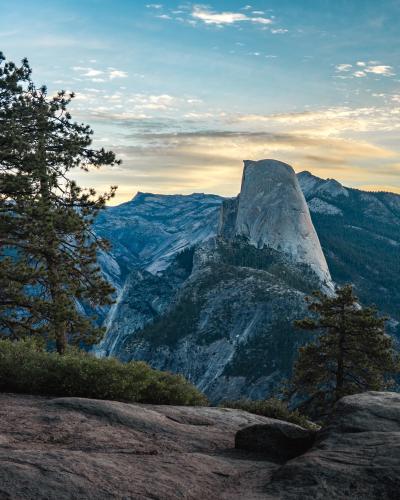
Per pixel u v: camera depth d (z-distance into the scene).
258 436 8.44
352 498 5.16
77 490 5.18
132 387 12.45
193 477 6.27
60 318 17.73
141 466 6.34
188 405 13.50
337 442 6.54
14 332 18.06
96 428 8.73
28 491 4.97
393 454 5.82
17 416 9.20
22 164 18.58
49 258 19.89
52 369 12.31
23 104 19.89
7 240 18.42
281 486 5.63
